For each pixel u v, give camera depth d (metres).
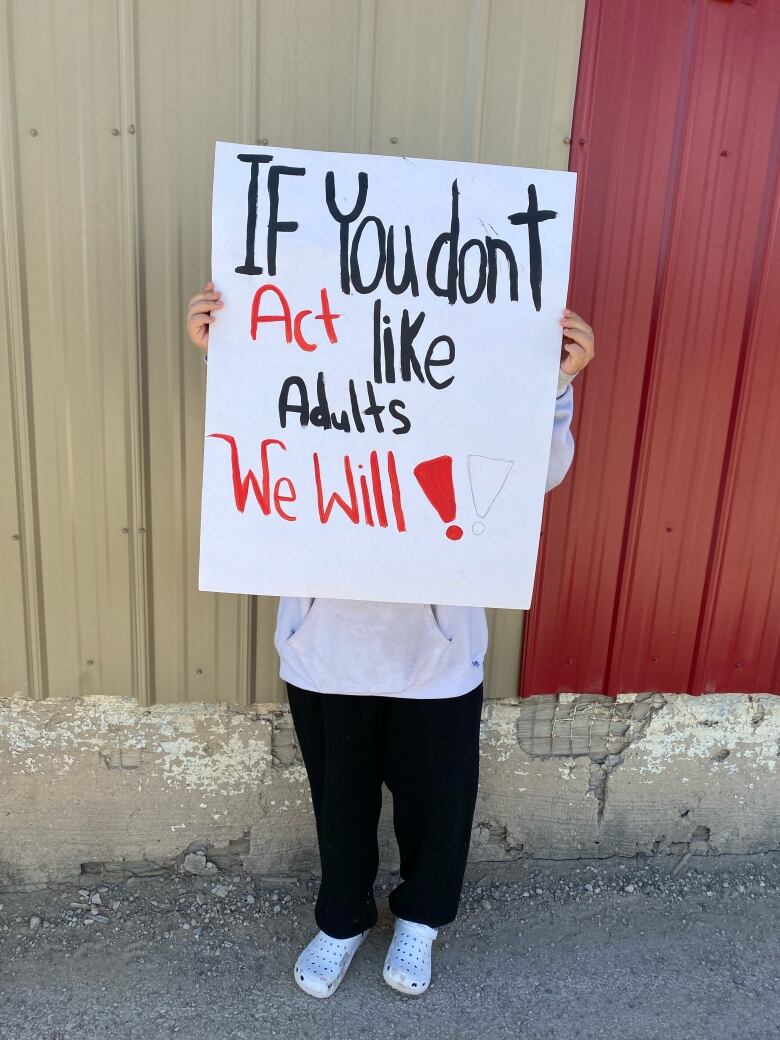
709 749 2.46
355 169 1.56
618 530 2.22
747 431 2.19
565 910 2.32
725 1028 1.93
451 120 1.95
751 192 2.05
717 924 2.29
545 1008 1.97
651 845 2.52
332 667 1.73
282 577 1.64
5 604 2.12
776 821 2.55
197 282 1.97
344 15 1.87
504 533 1.64
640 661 2.33
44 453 2.03
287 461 1.61
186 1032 1.85
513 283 1.58
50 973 2.01
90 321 1.97
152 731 2.25
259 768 2.30
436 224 1.57
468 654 1.77
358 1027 1.89
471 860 2.46
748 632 2.35
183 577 2.14
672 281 2.07
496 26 1.90
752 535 2.27
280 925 2.20
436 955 2.12
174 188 1.92
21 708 2.20
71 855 2.31
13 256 1.91
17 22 1.81
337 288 1.57
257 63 1.88
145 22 1.83
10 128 1.86
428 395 1.60
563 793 2.44
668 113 1.98
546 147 1.98
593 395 2.12
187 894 2.29
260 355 1.58
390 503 1.63
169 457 2.06
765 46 1.98
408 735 1.80
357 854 1.89
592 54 1.93
